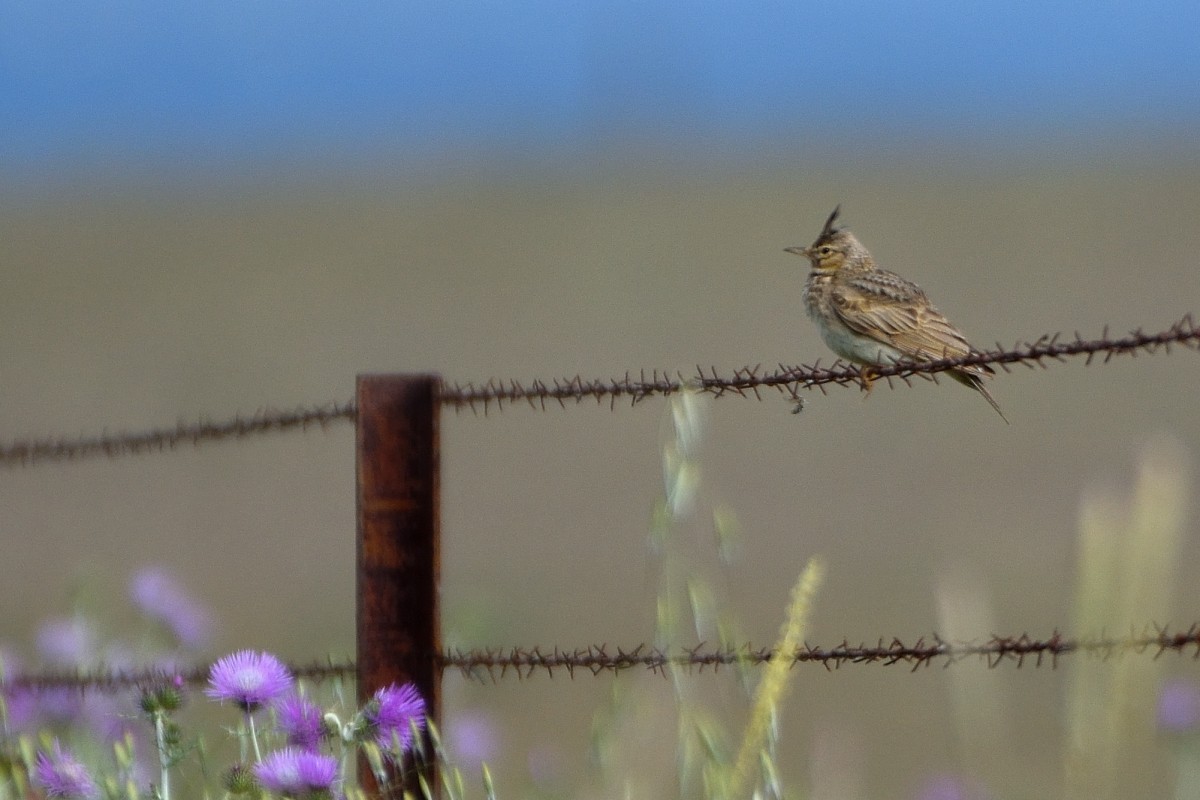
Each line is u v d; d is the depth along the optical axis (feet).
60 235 201.36
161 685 19.98
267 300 154.51
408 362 126.82
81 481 92.58
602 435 103.50
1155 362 114.93
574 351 130.62
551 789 23.57
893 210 210.59
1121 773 15.40
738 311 146.00
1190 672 47.52
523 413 110.52
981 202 208.54
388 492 22.61
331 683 22.33
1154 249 165.27
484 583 71.56
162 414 106.52
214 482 91.66
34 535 80.94
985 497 86.38
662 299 153.99
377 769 17.56
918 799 24.03
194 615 26.45
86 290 158.61
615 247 191.93
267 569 73.87
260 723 20.13
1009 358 20.90
